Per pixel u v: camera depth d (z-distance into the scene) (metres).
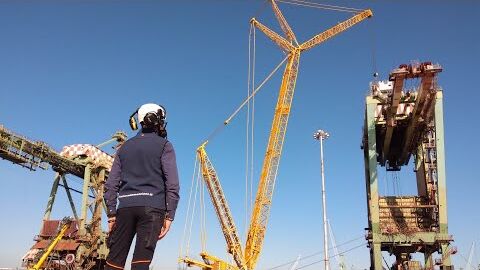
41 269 79.19
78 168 85.75
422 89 54.59
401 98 58.75
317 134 71.12
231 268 82.19
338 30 84.06
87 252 81.88
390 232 58.62
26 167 71.12
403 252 61.56
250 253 83.31
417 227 60.34
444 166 58.59
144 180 5.67
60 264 80.69
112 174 5.89
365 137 66.06
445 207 57.62
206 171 87.56
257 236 83.94
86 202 83.62
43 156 74.06
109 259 5.53
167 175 5.75
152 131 6.22
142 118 6.21
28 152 71.19
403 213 61.47
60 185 85.94
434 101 56.06
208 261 81.56
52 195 84.75
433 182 60.41
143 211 5.50
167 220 5.62
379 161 72.56
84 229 83.06
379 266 57.16
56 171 83.00
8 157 68.12
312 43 84.31
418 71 52.12
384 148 66.25
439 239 56.62
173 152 5.96
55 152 75.69
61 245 81.38
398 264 61.50
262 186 83.38
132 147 5.86
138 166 5.73
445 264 55.91
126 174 5.76
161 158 5.81
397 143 68.81
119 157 5.95
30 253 80.50
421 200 61.62
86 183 84.06
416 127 61.34
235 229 85.81
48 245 76.00
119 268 5.48
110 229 5.76
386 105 62.03
